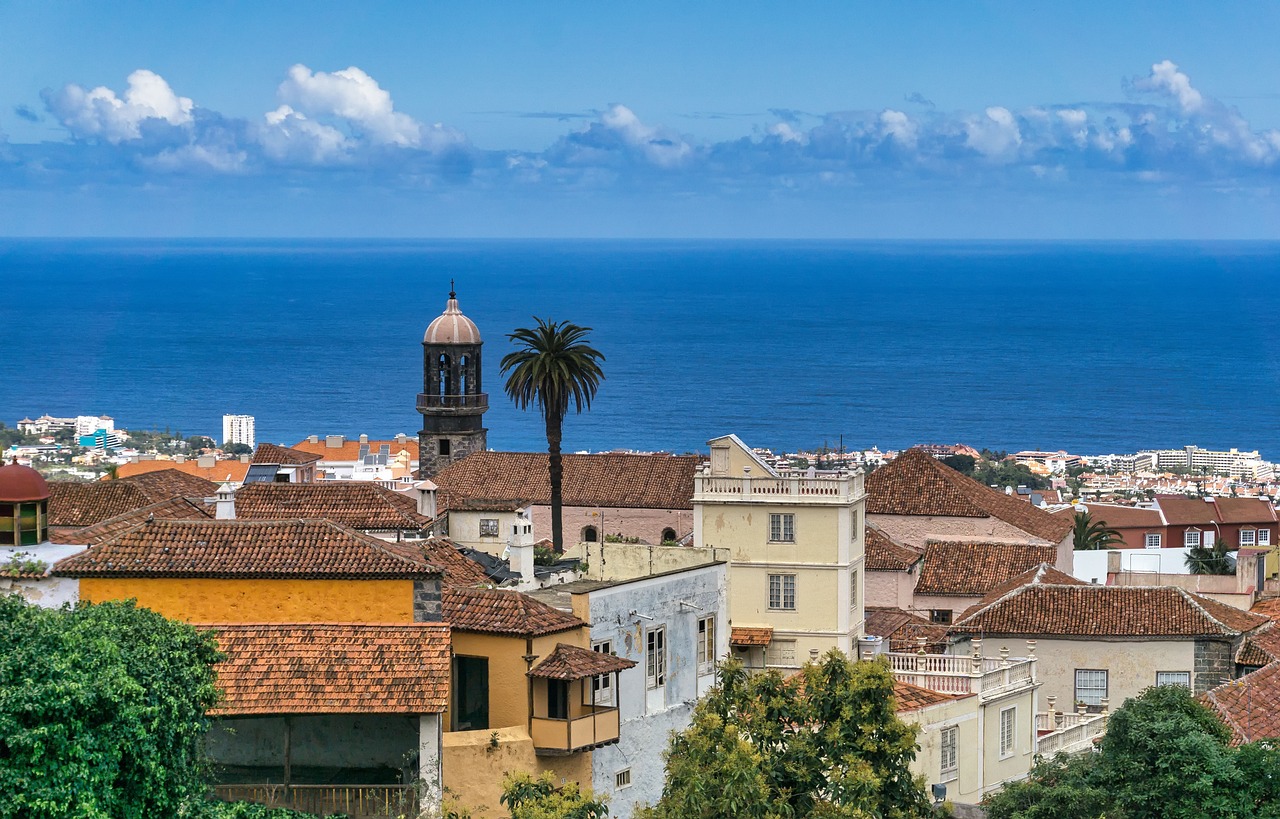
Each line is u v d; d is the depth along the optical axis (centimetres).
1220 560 15362
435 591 7150
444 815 6688
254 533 7306
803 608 11694
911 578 13425
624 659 7581
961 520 14438
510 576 8844
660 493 16300
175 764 5759
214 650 6331
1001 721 9556
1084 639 10700
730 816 6166
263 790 6744
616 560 9144
